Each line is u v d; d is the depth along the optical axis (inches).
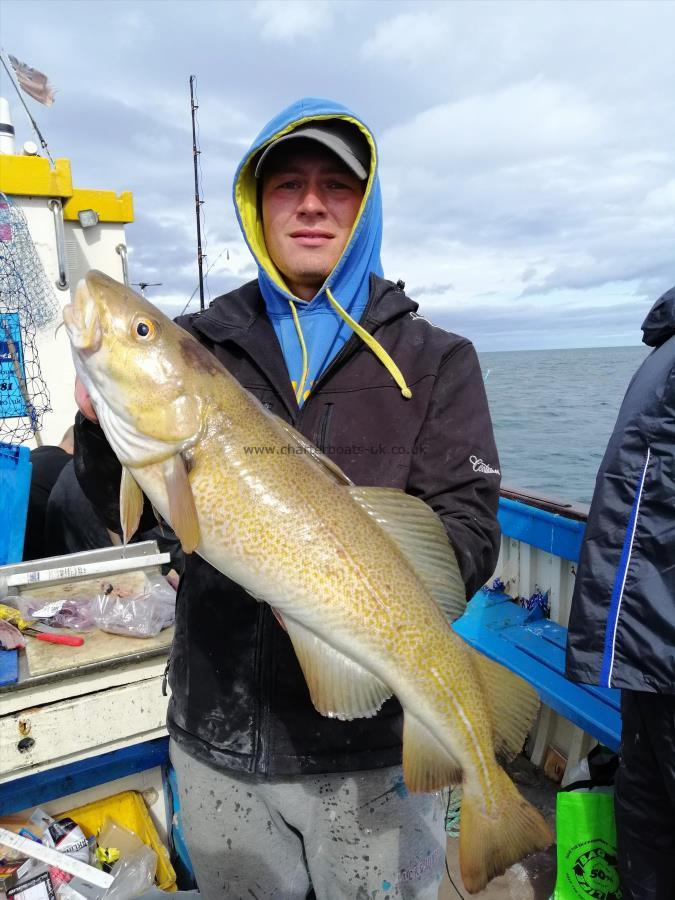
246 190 67.4
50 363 161.2
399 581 53.1
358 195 64.7
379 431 60.6
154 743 96.7
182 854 96.4
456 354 62.3
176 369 52.6
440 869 68.2
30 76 152.4
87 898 82.4
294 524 51.2
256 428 53.7
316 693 53.2
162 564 106.7
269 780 59.4
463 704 54.9
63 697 75.5
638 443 80.1
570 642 84.0
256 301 69.6
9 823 89.2
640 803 81.1
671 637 74.4
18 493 114.3
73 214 166.1
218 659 61.1
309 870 64.4
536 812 55.5
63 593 93.3
